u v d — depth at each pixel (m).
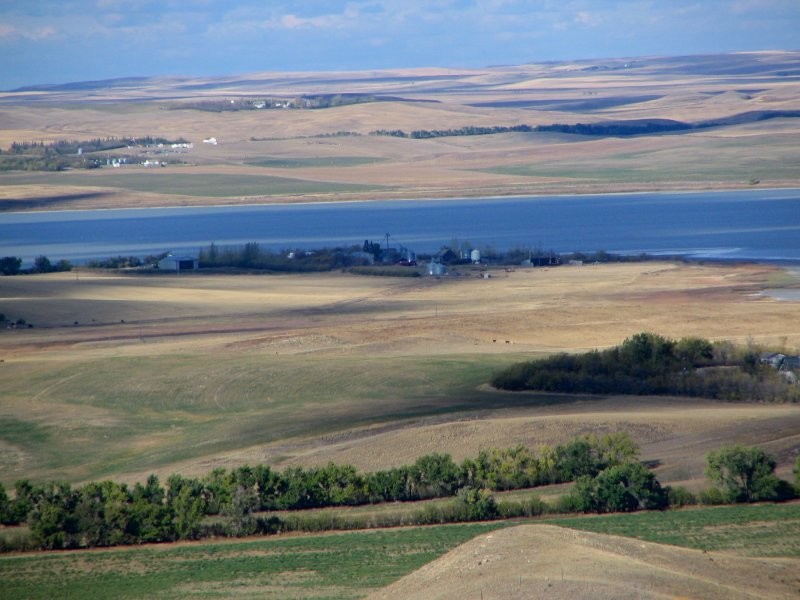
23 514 83.25
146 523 78.38
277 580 66.94
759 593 54.19
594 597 49.59
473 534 75.50
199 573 69.19
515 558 54.91
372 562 69.75
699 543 69.88
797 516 76.75
